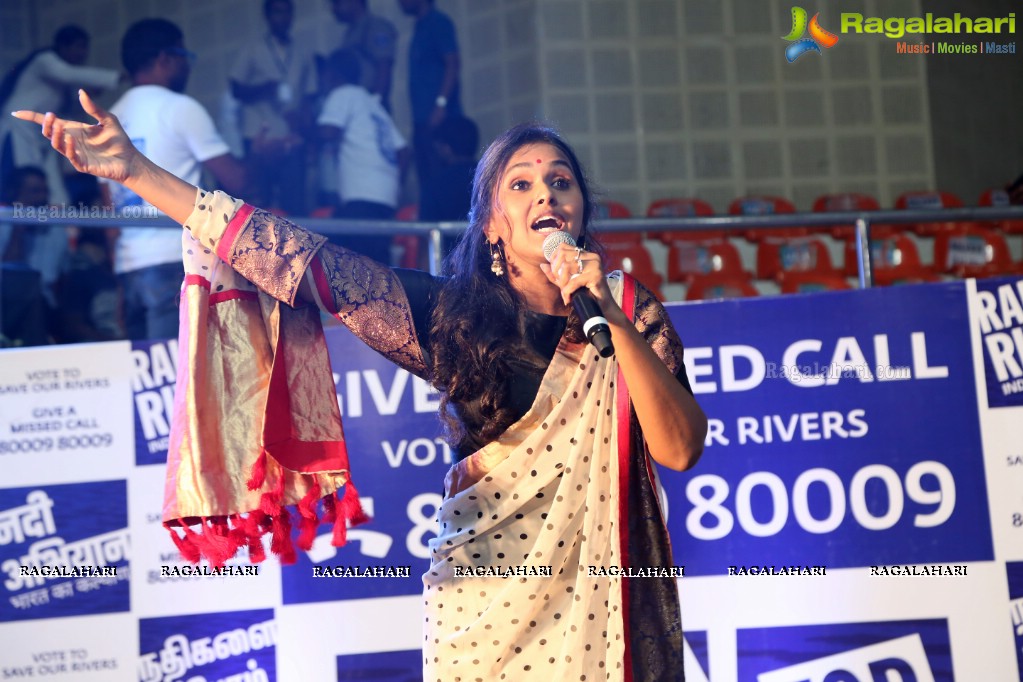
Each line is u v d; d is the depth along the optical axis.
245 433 1.99
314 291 1.94
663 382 1.84
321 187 5.63
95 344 2.95
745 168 7.29
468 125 5.80
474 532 1.90
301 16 7.32
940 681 2.81
